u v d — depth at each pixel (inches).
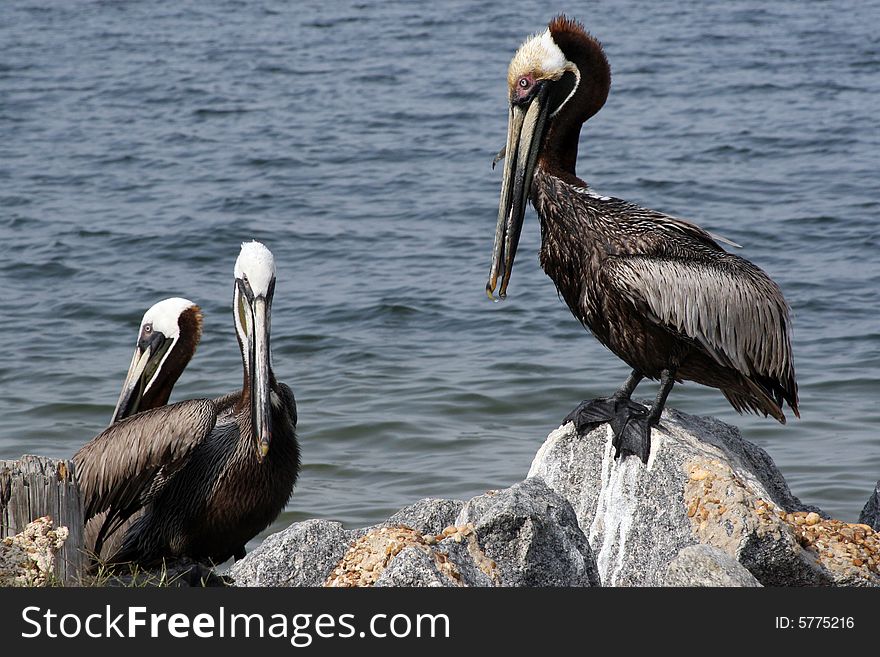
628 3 2301.9
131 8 2380.7
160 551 343.0
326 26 2079.2
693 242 324.8
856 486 451.2
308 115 1375.5
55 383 587.2
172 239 882.8
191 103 1460.4
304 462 494.3
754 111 1326.3
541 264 340.8
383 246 854.5
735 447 351.6
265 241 875.4
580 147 1179.9
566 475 334.6
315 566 317.4
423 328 673.6
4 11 2358.5
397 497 458.9
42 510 297.6
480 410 545.0
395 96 1464.1
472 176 1071.6
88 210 979.3
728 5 2245.3
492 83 1518.2
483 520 289.7
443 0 2395.4
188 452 332.2
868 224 871.1
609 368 595.5
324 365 614.9
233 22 2170.3
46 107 1449.3
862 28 1902.1
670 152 1147.3
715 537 298.2
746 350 323.0
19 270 807.7
